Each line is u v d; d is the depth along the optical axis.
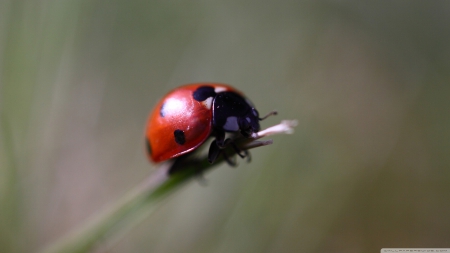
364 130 0.09
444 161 0.09
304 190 0.08
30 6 0.07
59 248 0.07
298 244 0.08
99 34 0.09
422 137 0.09
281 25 0.10
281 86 0.09
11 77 0.07
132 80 0.09
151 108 0.09
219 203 0.08
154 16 0.09
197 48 0.10
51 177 0.08
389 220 0.08
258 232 0.08
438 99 0.09
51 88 0.08
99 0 0.09
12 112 0.07
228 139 0.07
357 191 0.08
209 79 0.09
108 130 0.09
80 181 0.08
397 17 0.10
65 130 0.08
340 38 0.10
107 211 0.07
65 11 0.08
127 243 0.08
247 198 0.08
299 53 0.10
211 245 0.08
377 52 0.10
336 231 0.08
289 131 0.07
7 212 0.07
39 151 0.08
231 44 0.10
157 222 0.08
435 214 0.08
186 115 0.07
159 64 0.09
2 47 0.07
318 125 0.09
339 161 0.08
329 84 0.09
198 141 0.07
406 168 0.09
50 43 0.08
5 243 0.07
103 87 0.09
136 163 0.08
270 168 0.08
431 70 0.09
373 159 0.09
